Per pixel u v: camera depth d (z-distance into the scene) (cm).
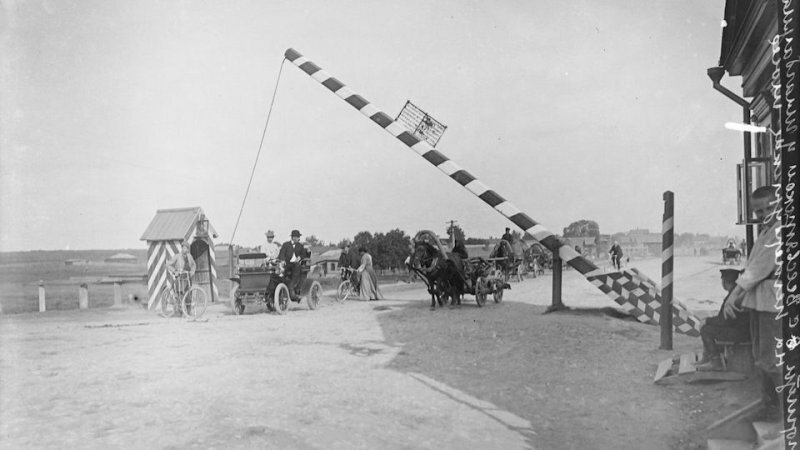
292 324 1055
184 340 880
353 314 1185
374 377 648
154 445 426
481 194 1018
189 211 1448
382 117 1083
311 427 480
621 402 525
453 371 664
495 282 1272
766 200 461
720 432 440
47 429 469
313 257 1706
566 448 432
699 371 553
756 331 506
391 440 452
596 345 743
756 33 626
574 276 1773
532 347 752
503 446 438
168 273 1320
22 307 1267
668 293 725
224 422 488
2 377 640
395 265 1725
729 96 804
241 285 1238
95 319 1179
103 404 538
